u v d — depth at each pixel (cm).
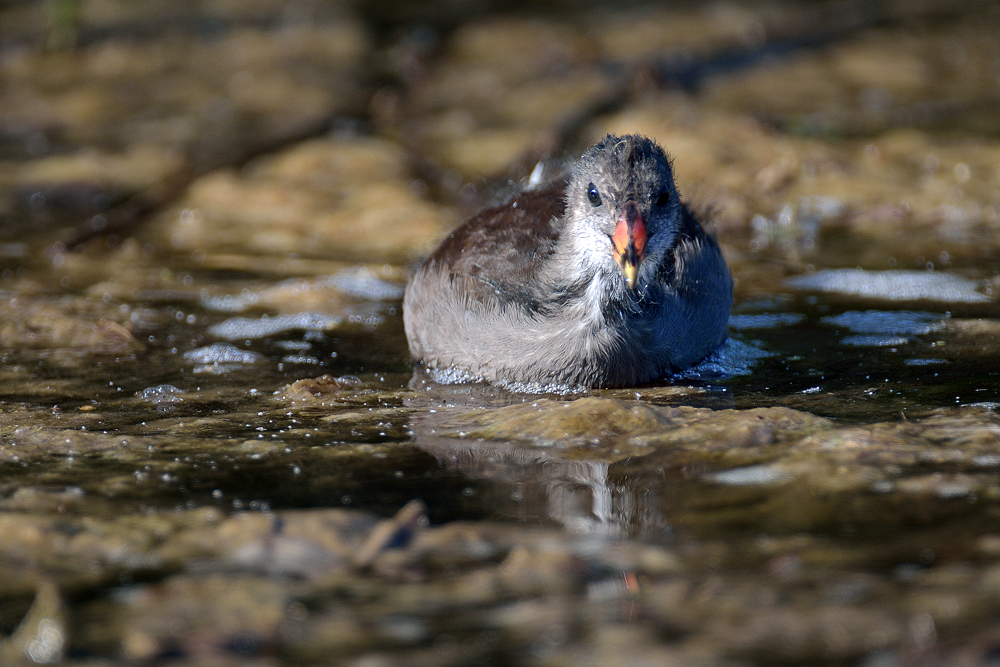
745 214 1543
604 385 969
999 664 464
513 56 2577
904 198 1595
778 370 987
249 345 1100
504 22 2853
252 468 747
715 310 1011
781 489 677
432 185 1738
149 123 2127
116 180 1775
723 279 1026
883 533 602
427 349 1041
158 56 2633
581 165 983
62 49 2636
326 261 1421
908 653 478
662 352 977
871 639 492
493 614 530
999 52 2484
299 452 780
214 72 2512
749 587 546
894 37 2625
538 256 978
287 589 562
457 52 2628
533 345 960
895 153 1802
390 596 552
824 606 523
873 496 656
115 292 1283
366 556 598
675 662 481
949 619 503
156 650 504
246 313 1213
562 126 1883
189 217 1622
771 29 2642
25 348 1079
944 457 720
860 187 1645
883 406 852
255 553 603
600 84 2291
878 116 2030
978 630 491
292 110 2205
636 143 948
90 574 584
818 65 2412
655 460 747
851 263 1342
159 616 536
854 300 1202
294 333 1145
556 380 966
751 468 720
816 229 1490
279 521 643
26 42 2666
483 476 727
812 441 767
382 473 736
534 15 2919
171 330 1145
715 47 2469
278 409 893
